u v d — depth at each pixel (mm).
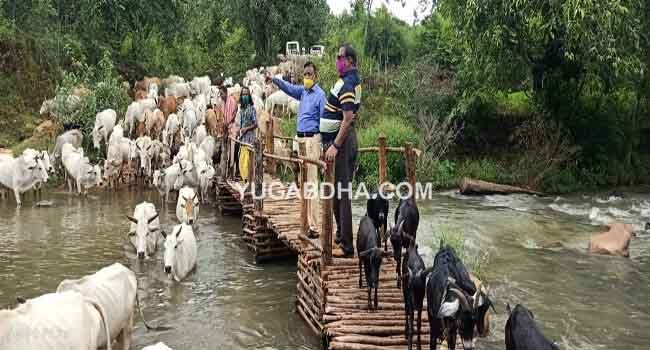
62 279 9664
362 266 8039
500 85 20266
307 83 8812
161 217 14203
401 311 7184
